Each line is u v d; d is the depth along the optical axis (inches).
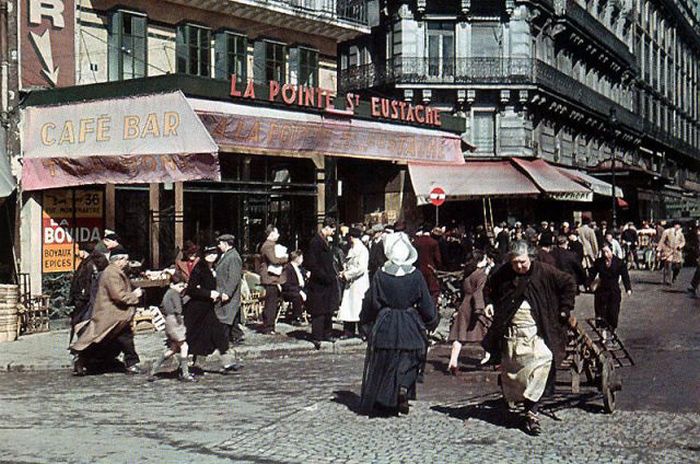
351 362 552.1
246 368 529.3
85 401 423.2
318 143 852.6
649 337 644.7
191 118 647.8
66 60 773.3
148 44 866.1
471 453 310.2
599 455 307.4
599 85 2018.9
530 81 1487.5
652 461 299.6
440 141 1026.1
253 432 346.6
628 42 2311.8
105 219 759.7
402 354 374.0
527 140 1521.9
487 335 350.9
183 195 802.8
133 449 320.2
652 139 2468.0
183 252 639.1
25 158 718.5
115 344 511.8
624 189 1875.0
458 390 446.9
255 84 765.9
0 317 635.5
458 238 1059.9
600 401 398.0
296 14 997.2
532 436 336.5
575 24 1707.7
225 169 848.3
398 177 1113.4
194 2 903.1
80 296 549.0
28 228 717.3
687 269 1514.5
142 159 669.9
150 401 421.7
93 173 692.1
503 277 348.5
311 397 426.6
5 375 516.4
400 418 371.2
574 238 983.0
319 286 608.4
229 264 574.9
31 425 365.4
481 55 1503.4
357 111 896.3
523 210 1466.5
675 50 2979.8
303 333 673.6
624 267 601.9
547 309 338.6
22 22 732.7
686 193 2792.8
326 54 1127.6
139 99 674.8
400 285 375.2
